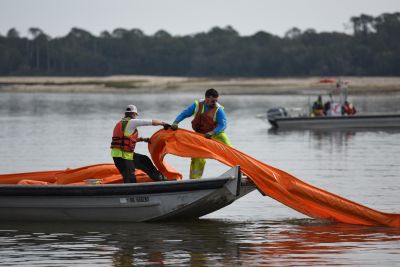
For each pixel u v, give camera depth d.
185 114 35.00
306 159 61.41
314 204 34.41
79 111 146.00
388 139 81.06
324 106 95.50
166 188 33.06
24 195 33.84
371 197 41.56
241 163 34.03
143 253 29.05
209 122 34.84
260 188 34.00
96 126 102.25
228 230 33.09
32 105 173.88
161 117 120.19
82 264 27.56
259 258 28.41
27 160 60.25
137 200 33.44
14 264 27.55
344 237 31.86
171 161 58.66
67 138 81.75
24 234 32.09
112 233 32.31
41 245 30.27
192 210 33.84
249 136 85.75
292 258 28.41
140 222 34.31
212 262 27.83
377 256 28.67
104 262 27.83
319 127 93.56
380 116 93.44
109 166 36.66
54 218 34.38
